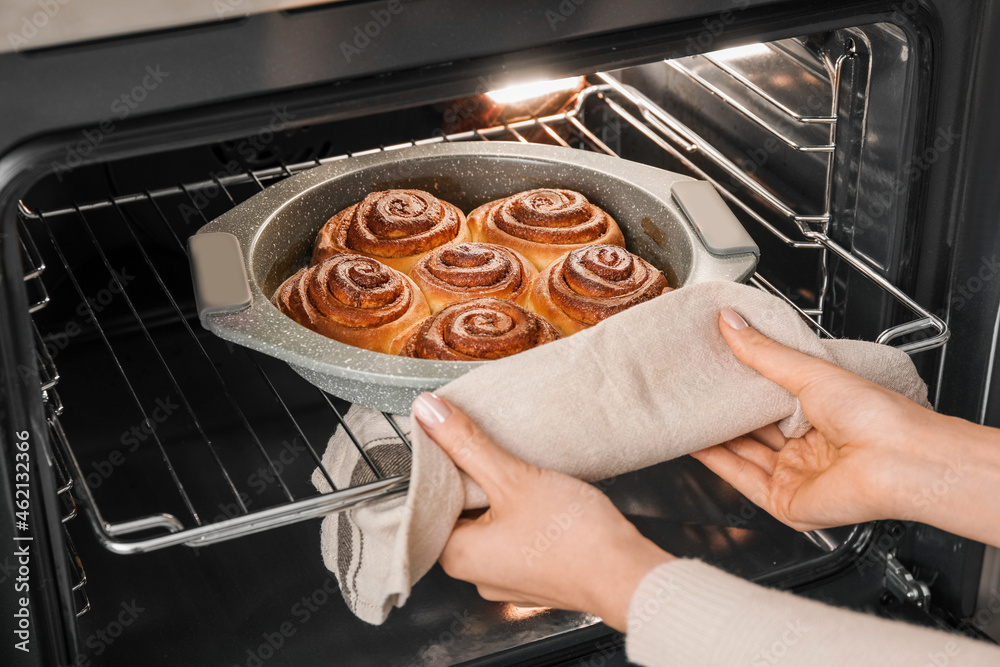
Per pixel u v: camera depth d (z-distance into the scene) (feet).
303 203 2.11
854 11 1.61
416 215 2.09
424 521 1.38
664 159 2.83
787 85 2.23
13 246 1.32
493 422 1.44
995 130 1.76
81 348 2.77
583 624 2.00
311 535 2.24
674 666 1.29
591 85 2.88
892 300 2.07
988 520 1.47
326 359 1.58
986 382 2.02
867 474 1.51
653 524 2.26
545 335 1.78
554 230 2.07
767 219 2.51
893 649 1.21
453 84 1.44
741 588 1.30
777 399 1.59
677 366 1.55
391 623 2.01
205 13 1.24
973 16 1.68
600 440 1.47
